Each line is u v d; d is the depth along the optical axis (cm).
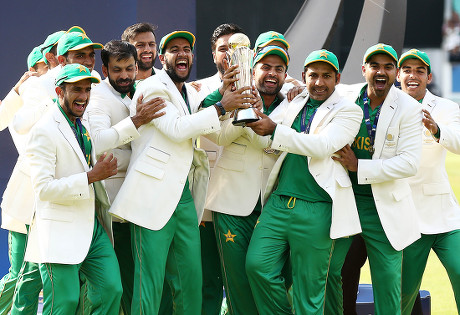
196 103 1620
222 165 1623
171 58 1512
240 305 1638
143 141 1509
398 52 2705
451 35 7794
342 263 1608
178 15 2594
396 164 1519
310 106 1555
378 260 1577
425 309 1867
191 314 1560
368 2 2712
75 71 1384
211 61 3147
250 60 1504
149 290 1480
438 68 7881
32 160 1388
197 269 1545
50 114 1416
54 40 1680
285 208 1530
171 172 1493
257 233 1549
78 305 1528
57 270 1402
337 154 1535
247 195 1598
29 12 2528
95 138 1478
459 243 1642
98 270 1434
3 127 1797
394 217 1552
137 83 1698
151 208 1474
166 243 1497
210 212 1680
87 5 2530
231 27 1753
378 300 1590
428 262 2767
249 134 1569
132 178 1482
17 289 1579
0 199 2527
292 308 1703
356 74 2708
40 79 1625
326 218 1522
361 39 2717
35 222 1432
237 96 1466
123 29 2533
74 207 1422
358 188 1590
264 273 1524
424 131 1664
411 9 7050
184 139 1463
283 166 1565
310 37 2739
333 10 2717
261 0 3180
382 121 1546
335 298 1636
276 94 1620
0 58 2534
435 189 1670
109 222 1498
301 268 1537
